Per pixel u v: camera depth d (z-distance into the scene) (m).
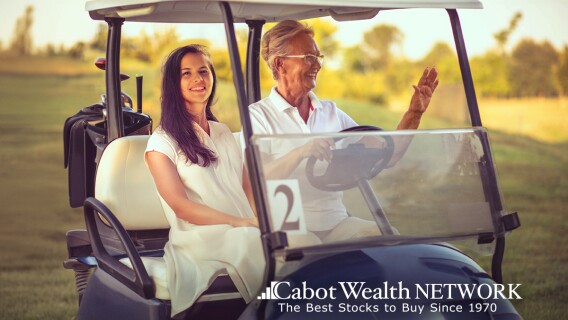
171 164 3.26
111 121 3.69
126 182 3.52
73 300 6.00
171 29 10.65
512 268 6.72
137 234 3.59
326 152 2.68
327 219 2.72
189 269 3.00
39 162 11.34
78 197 3.90
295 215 2.56
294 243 2.53
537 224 8.70
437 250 2.77
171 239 3.17
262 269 2.96
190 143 3.28
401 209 2.76
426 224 2.75
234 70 2.57
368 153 2.75
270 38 3.35
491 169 2.81
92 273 3.38
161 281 3.00
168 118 3.32
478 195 2.79
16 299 6.04
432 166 2.79
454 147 2.81
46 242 8.26
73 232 3.71
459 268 2.70
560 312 5.25
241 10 3.48
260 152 2.53
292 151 2.61
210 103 3.54
